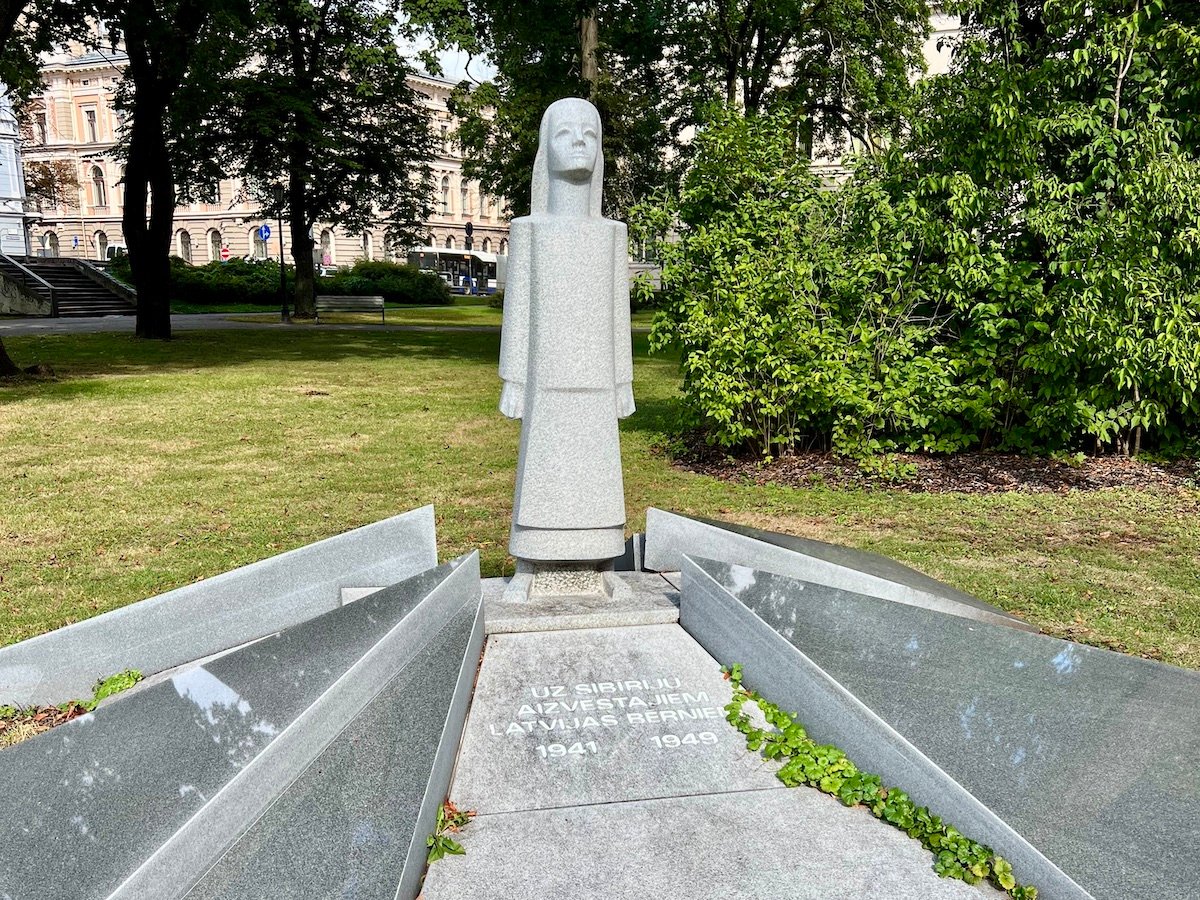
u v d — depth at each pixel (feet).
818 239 32.81
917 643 13.41
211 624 15.93
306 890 8.73
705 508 26.91
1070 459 31.99
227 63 64.23
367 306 121.08
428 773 10.47
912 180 32.96
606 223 15.70
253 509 26.40
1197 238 27.73
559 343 15.44
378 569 17.25
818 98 77.82
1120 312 28.58
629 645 14.83
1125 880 9.04
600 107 77.66
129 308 113.39
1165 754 10.94
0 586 19.72
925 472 31.04
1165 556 22.30
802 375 30.58
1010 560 22.02
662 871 9.91
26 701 14.78
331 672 11.74
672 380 56.90
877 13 69.51
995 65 31.04
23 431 37.06
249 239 223.10
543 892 9.54
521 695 13.29
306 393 49.08
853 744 11.87
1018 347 31.96
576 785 11.43
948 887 9.74
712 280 32.07
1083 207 30.76
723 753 12.21
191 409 43.11
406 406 45.55
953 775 10.56
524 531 15.99
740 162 32.45
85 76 231.91
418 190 106.63
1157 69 30.94
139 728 10.68
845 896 9.57
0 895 8.13
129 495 27.81
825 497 28.09
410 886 9.29
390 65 64.23
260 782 9.90
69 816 9.17
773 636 13.15
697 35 74.02
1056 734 11.33
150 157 71.67
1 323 92.63
